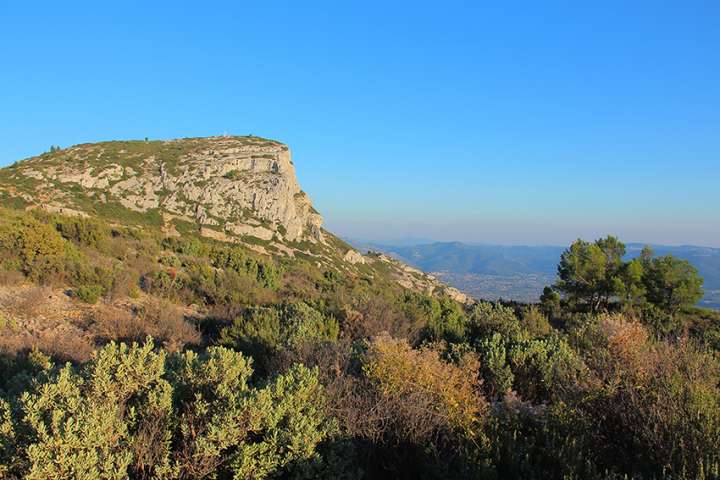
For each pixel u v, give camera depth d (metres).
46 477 3.03
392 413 4.56
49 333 9.09
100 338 9.30
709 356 4.97
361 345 6.70
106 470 3.14
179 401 4.14
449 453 4.16
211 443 3.46
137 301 12.88
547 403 5.77
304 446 3.68
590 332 7.28
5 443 3.21
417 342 9.88
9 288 12.09
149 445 3.53
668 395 4.01
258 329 9.00
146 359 4.28
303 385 4.35
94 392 3.83
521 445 3.98
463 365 5.94
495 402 5.43
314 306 12.25
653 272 24.11
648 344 5.32
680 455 3.45
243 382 4.14
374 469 4.34
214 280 15.77
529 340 7.64
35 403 3.49
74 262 13.86
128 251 20.59
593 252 25.06
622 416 4.17
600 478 3.33
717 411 3.71
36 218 20.20
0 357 6.51
